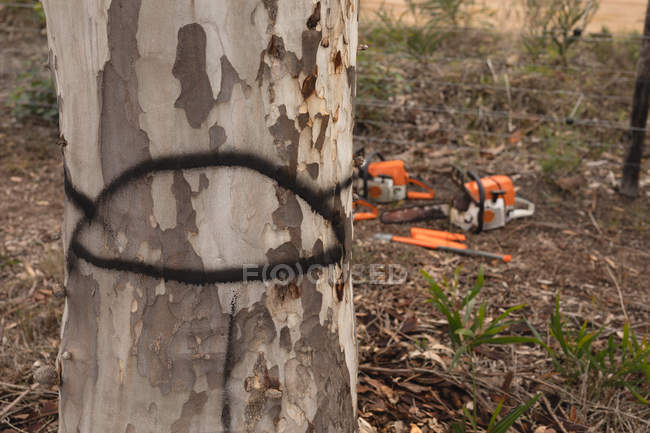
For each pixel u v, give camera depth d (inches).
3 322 117.7
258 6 46.6
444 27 254.8
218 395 53.9
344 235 59.1
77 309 56.7
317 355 57.7
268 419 55.7
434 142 220.8
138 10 46.1
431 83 240.7
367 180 179.0
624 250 156.5
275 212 51.9
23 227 161.8
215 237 50.9
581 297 132.3
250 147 49.6
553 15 247.0
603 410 93.4
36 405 90.7
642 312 126.1
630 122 181.5
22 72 248.2
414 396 93.9
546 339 113.4
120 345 53.9
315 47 50.2
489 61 241.4
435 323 117.9
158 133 48.7
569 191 189.9
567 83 239.0
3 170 195.0
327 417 60.0
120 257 52.3
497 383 98.7
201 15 46.0
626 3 289.9
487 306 126.7
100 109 49.9
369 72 233.9
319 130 52.9
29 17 274.5
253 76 48.1
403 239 155.6
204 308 52.2
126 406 54.8
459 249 150.9
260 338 53.9
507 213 168.7
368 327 116.3
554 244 159.3
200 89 47.7
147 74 47.5
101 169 51.5
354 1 56.2
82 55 49.5
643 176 200.5
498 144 218.7
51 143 214.2
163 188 49.9
